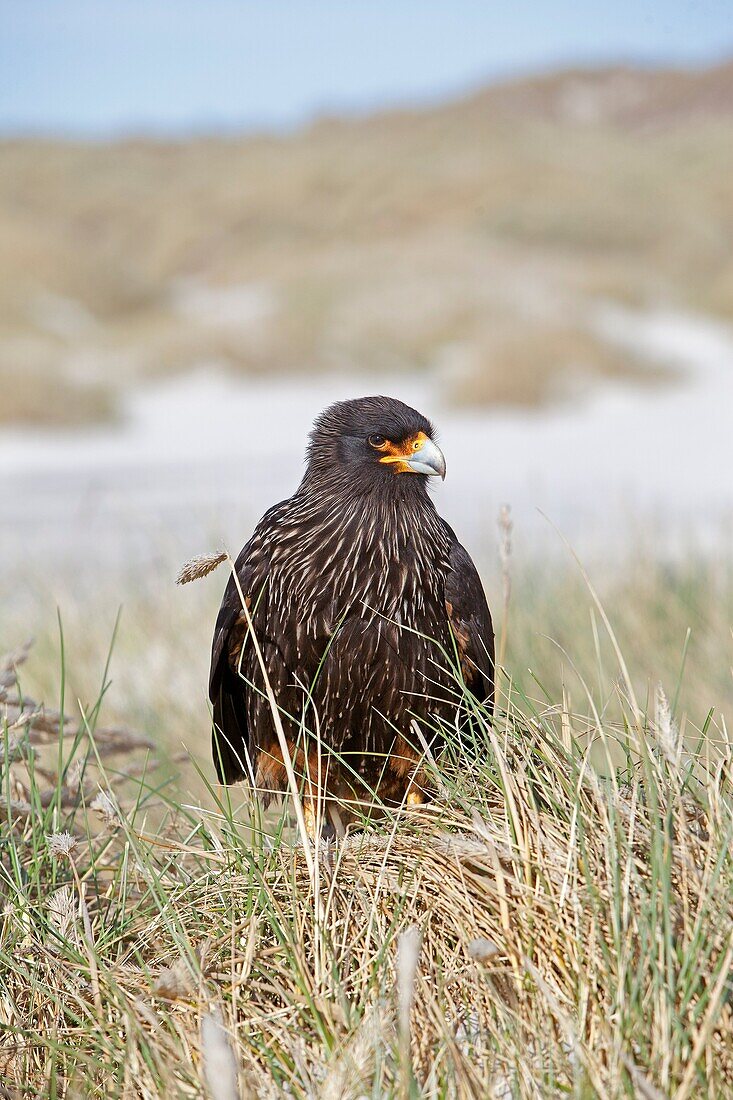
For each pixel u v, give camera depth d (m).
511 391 45.28
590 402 45.69
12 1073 5.78
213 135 105.31
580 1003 5.38
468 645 8.12
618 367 49.03
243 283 65.56
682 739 6.51
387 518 7.79
